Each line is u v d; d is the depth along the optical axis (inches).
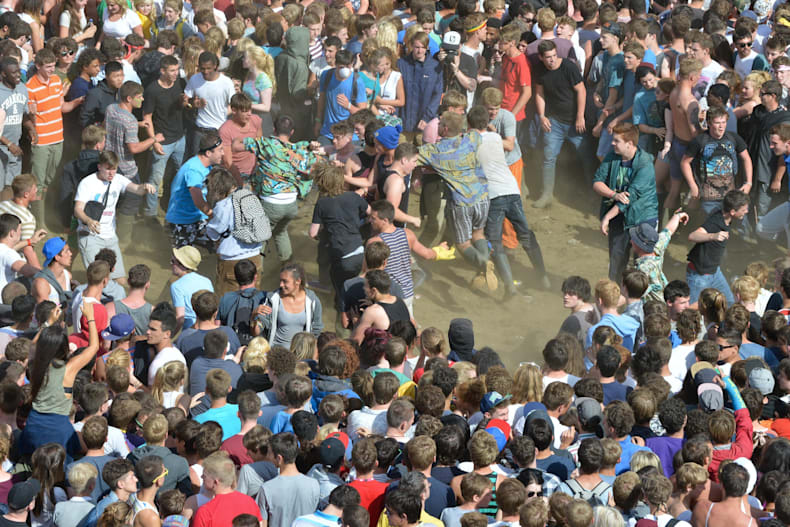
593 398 648.4
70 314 880.3
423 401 642.8
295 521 530.0
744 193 1037.8
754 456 650.2
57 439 641.6
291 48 1270.9
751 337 809.5
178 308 860.6
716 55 1255.5
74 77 1178.6
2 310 796.0
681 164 1124.5
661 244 916.6
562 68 1234.6
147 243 1167.6
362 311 821.9
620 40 1296.8
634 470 585.0
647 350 721.0
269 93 1203.2
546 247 1202.6
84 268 1095.6
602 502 557.3
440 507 558.3
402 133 1368.1
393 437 611.2
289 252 1103.0
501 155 1074.1
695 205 1259.8
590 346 769.6
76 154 1219.9
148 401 663.1
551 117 1267.2
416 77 1269.7
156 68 1194.6
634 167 999.6
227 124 1080.8
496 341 1008.2
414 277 1096.8
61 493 587.2
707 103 1127.6
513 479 534.6
